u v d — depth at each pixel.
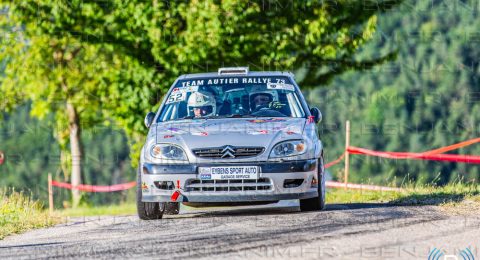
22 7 50.75
